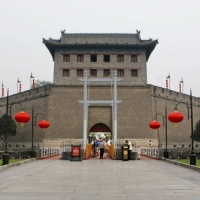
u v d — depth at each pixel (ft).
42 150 110.52
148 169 68.59
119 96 194.39
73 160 95.76
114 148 108.58
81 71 202.18
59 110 192.95
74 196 36.04
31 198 34.86
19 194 37.40
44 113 195.83
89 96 195.11
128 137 188.96
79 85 195.62
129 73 202.49
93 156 121.60
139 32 209.46
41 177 53.88
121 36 208.95
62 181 48.80
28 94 209.05
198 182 47.55
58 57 203.10
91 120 192.85
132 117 191.72
